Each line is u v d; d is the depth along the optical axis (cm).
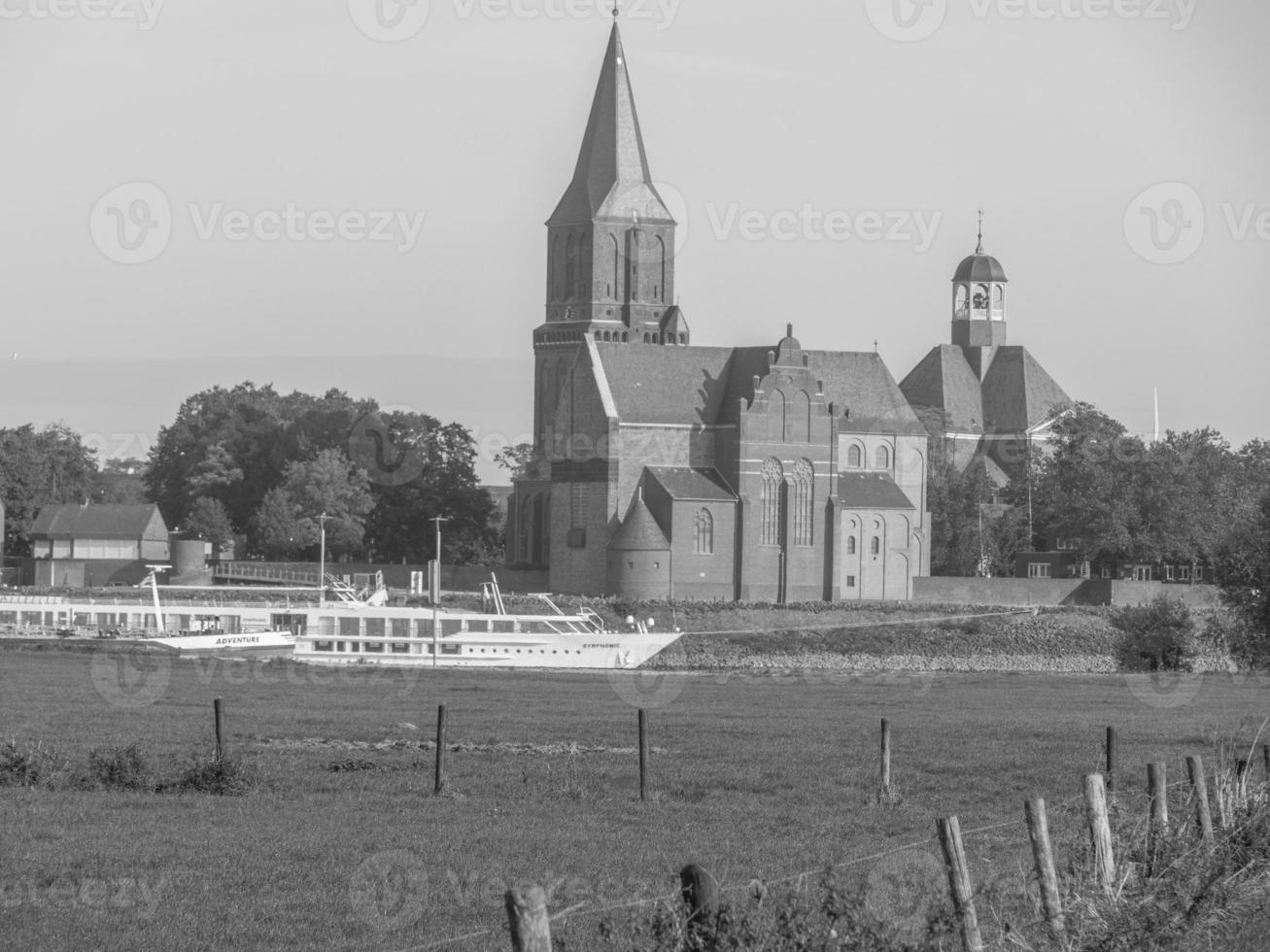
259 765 11919
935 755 13688
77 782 10681
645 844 8806
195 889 7556
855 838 9119
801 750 14012
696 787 11369
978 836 8469
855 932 5356
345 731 15100
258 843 8650
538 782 11412
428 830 9225
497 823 9556
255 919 7000
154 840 8681
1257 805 6975
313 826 9275
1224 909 6284
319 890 7575
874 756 13575
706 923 4938
